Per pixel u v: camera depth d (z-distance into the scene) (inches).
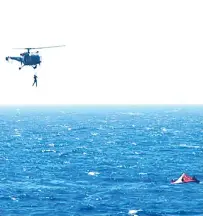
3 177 4557.1
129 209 3275.1
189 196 3646.7
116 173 4726.9
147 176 4522.6
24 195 3715.6
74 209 3284.9
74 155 6358.3
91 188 3986.2
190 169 4965.6
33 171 4933.6
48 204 3427.7
